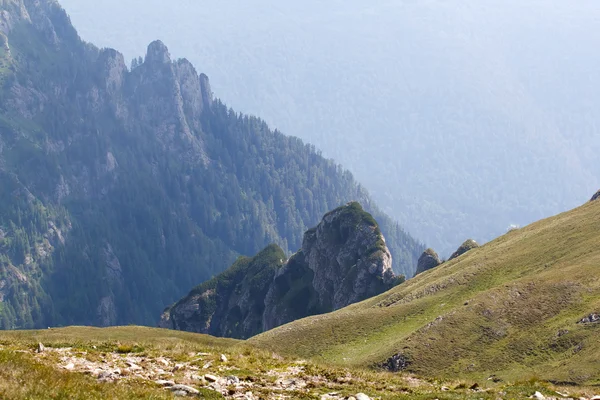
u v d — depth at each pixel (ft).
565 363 271.69
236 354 156.25
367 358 345.72
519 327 325.83
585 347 279.08
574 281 345.10
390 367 327.47
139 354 145.59
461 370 306.76
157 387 106.93
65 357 133.08
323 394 117.39
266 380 126.93
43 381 90.99
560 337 298.56
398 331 394.32
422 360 322.14
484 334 329.72
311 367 144.77
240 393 111.14
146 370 125.59
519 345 308.81
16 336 190.08
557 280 354.13
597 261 363.35
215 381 119.55
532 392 123.34
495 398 117.50
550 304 334.24
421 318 406.62
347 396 114.83
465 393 122.52
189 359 143.84
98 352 144.56
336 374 139.13
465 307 355.15
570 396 122.11
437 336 335.88
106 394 91.20
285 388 121.49
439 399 115.03
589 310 309.01
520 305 342.85
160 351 151.74
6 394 83.87
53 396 86.89
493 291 365.40
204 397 104.42
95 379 105.29
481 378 291.99
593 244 396.57
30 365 98.89
